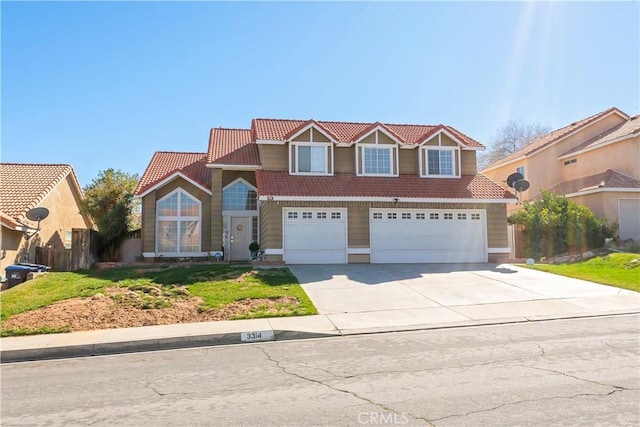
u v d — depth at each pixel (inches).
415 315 410.0
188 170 911.7
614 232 817.5
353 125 933.8
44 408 209.3
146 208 826.8
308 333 353.1
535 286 542.3
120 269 639.8
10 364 299.6
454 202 768.9
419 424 178.1
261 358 289.3
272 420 185.9
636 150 901.2
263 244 777.6
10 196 737.6
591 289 522.9
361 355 288.7
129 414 198.5
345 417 186.9
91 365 288.5
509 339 322.7
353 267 689.6
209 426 182.2
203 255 836.6
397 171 828.0
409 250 761.6
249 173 872.3
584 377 231.1
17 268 567.5
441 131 845.2
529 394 208.2
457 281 575.8
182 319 396.8
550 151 1103.0
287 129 855.7
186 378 249.4
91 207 954.7
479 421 179.6
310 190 738.2
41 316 399.5
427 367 256.2
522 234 836.6
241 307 430.9
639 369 243.9
